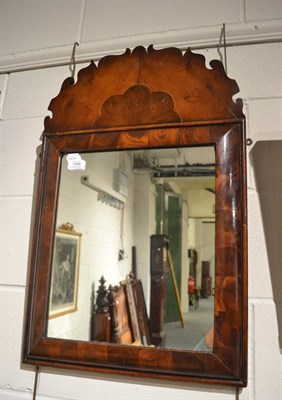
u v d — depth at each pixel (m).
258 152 0.75
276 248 0.71
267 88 0.78
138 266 1.41
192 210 0.98
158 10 0.88
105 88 0.82
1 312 0.83
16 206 0.89
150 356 0.68
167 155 0.87
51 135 0.83
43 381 0.76
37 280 0.77
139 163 1.00
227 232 0.68
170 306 1.31
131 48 0.87
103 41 0.90
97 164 1.00
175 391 0.68
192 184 0.94
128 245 1.41
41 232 0.79
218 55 0.82
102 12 0.93
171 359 0.66
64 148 0.81
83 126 0.81
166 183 1.21
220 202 0.69
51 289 0.82
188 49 0.79
